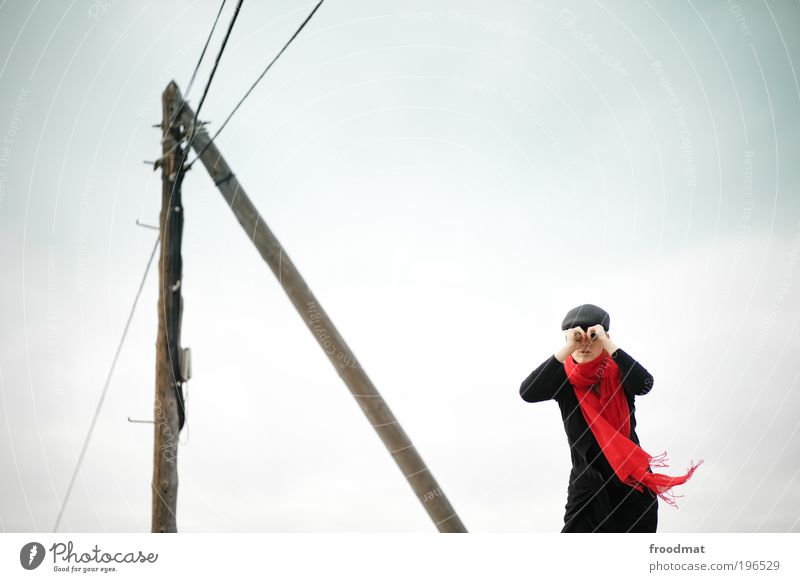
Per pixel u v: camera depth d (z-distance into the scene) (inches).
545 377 249.0
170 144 361.7
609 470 243.9
